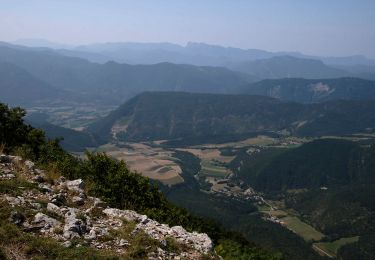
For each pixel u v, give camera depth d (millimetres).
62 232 11055
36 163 17562
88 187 16891
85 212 12992
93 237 11297
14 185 13242
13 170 15055
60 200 13383
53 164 17969
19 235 10164
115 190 18766
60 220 11805
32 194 13156
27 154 18500
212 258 11719
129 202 18625
